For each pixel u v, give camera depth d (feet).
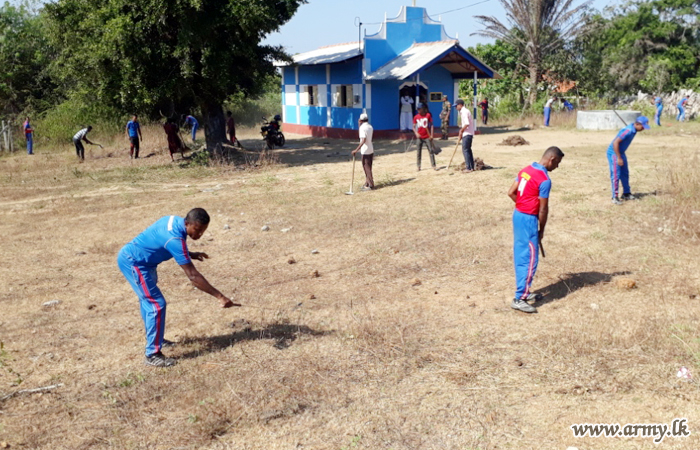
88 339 19.75
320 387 15.90
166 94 57.26
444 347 18.07
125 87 56.39
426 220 33.42
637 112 82.79
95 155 74.28
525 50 124.26
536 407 14.51
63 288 25.16
